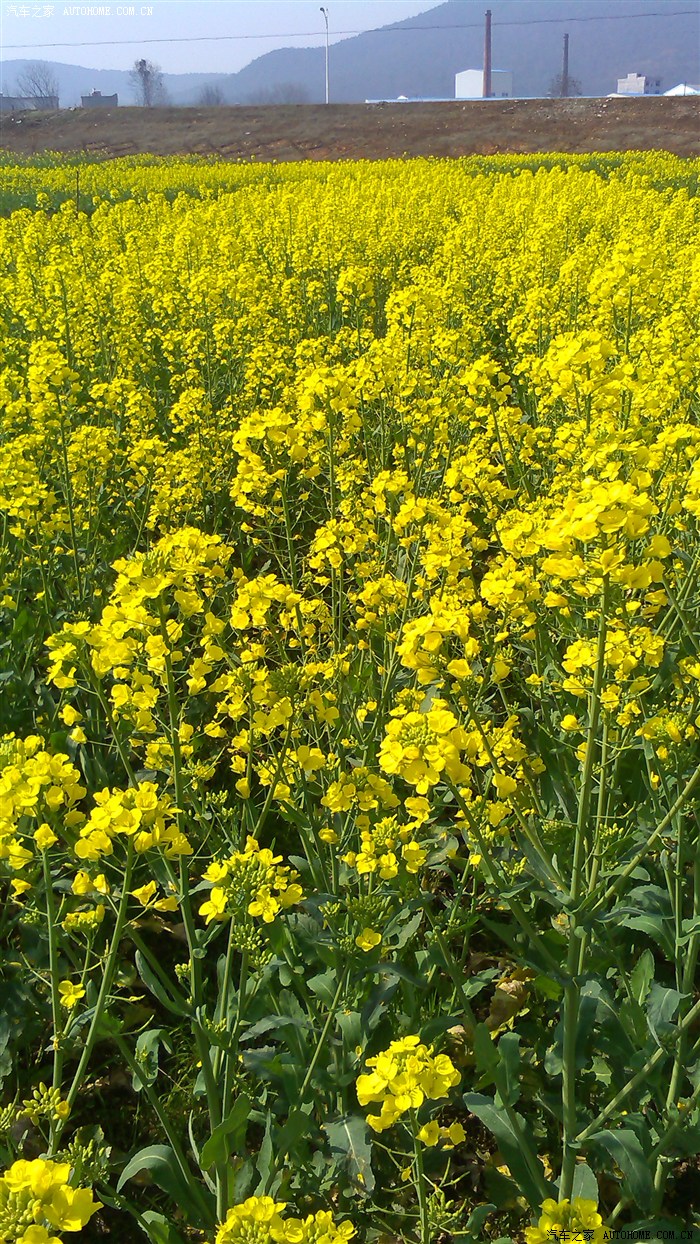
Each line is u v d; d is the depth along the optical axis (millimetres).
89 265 10961
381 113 51281
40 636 4570
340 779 2531
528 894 3230
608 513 1860
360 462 4973
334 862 2893
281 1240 1484
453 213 18078
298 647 3709
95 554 5230
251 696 2500
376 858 2340
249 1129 2857
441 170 26547
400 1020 2777
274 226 13625
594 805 3240
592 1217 1743
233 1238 1499
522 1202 2619
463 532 3463
